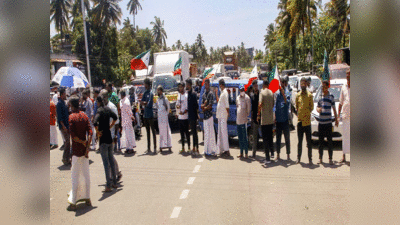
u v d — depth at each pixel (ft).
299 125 25.66
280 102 26.63
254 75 29.30
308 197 18.33
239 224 15.17
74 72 34.40
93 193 20.84
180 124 31.55
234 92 32.45
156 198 19.30
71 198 18.13
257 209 16.90
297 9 131.03
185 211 17.03
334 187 19.85
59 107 28.02
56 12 184.24
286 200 18.01
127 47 203.41
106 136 21.01
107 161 21.09
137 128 40.73
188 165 26.84
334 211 16.20
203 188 20.71
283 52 188.85
